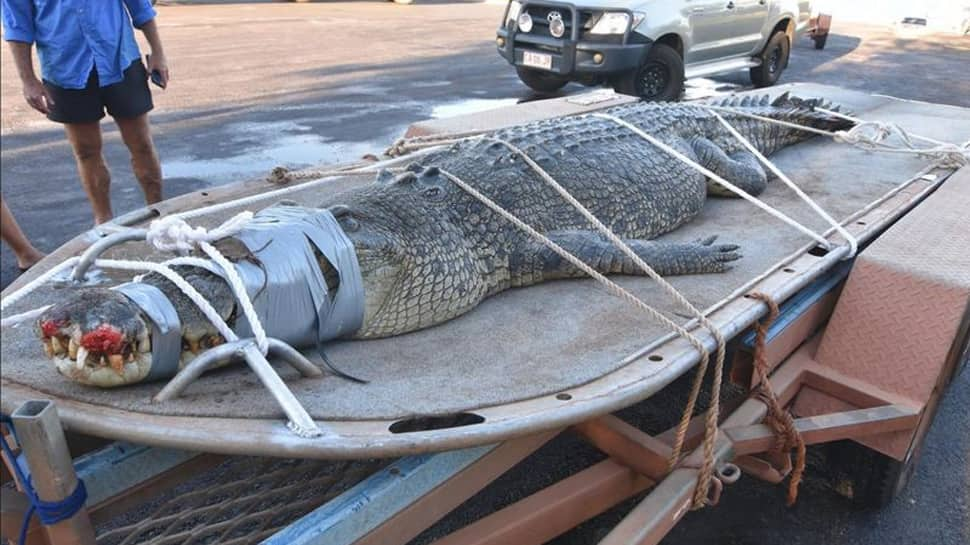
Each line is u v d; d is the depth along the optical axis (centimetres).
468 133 369
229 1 1703
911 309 239
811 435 220
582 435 216
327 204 221
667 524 183
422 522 167
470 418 162
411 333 211
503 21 845
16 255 420
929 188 351
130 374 154
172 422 147
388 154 355
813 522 262
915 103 539
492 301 236
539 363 189
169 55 1062
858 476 260
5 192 538
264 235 178
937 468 290
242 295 164
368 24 1474
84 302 154
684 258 251
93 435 145
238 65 1017
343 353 195
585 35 768
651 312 203
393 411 160
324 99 833
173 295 163
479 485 180
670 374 183
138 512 238
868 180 368
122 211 500
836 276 276
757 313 219
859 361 247
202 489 204
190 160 603
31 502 141
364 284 196
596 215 278
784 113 429
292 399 151
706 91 873
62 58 379
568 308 228
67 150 639
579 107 474
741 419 220
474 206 238
